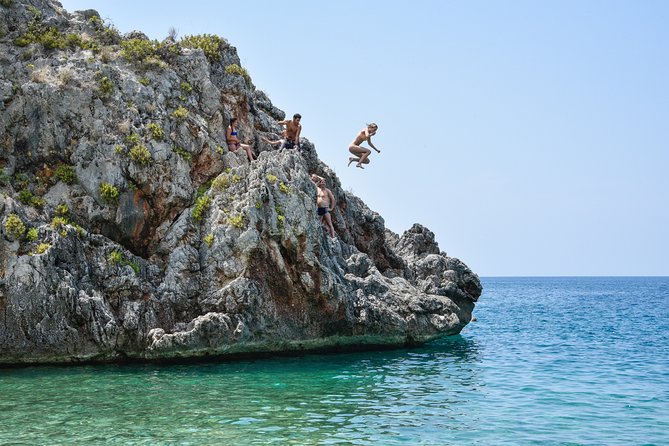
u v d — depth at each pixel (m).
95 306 24.81
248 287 26.55
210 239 27.33
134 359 25.75
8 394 19.89
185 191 28.77
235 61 37.16
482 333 45.31
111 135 28.14
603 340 40.34
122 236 27.62
